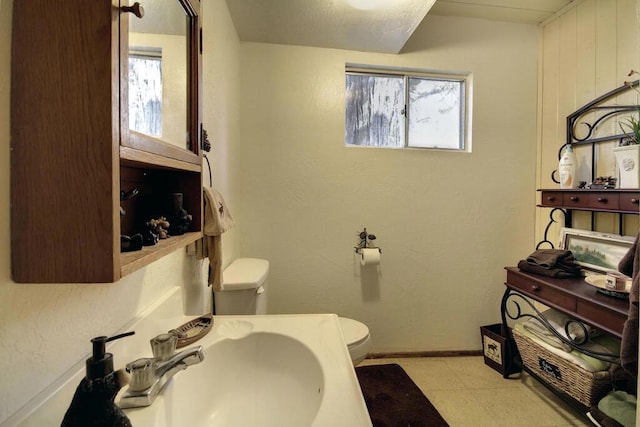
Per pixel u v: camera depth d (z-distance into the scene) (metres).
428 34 2.08
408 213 2.10
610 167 1.72
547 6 1.97
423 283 2.14
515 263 2.19
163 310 0.87
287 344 0.90
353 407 0.60
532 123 2.18
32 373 0.46
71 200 0.41
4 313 0.41
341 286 2.06
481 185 2.15
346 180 2.04
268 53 1.96
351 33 1.81
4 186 0.40
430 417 1.57
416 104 2.16
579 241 1.81
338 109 2.02
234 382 0.88
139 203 0.72
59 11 0.40
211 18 1.31
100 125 0.40
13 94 0.40
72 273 0.41
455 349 2.17
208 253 1.13
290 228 2.01
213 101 1.35
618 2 1.69
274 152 1.98
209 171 1.25
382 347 2.12
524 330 1.78
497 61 2.14
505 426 1.53
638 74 1.59
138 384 0.60
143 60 0.56
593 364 1.42
